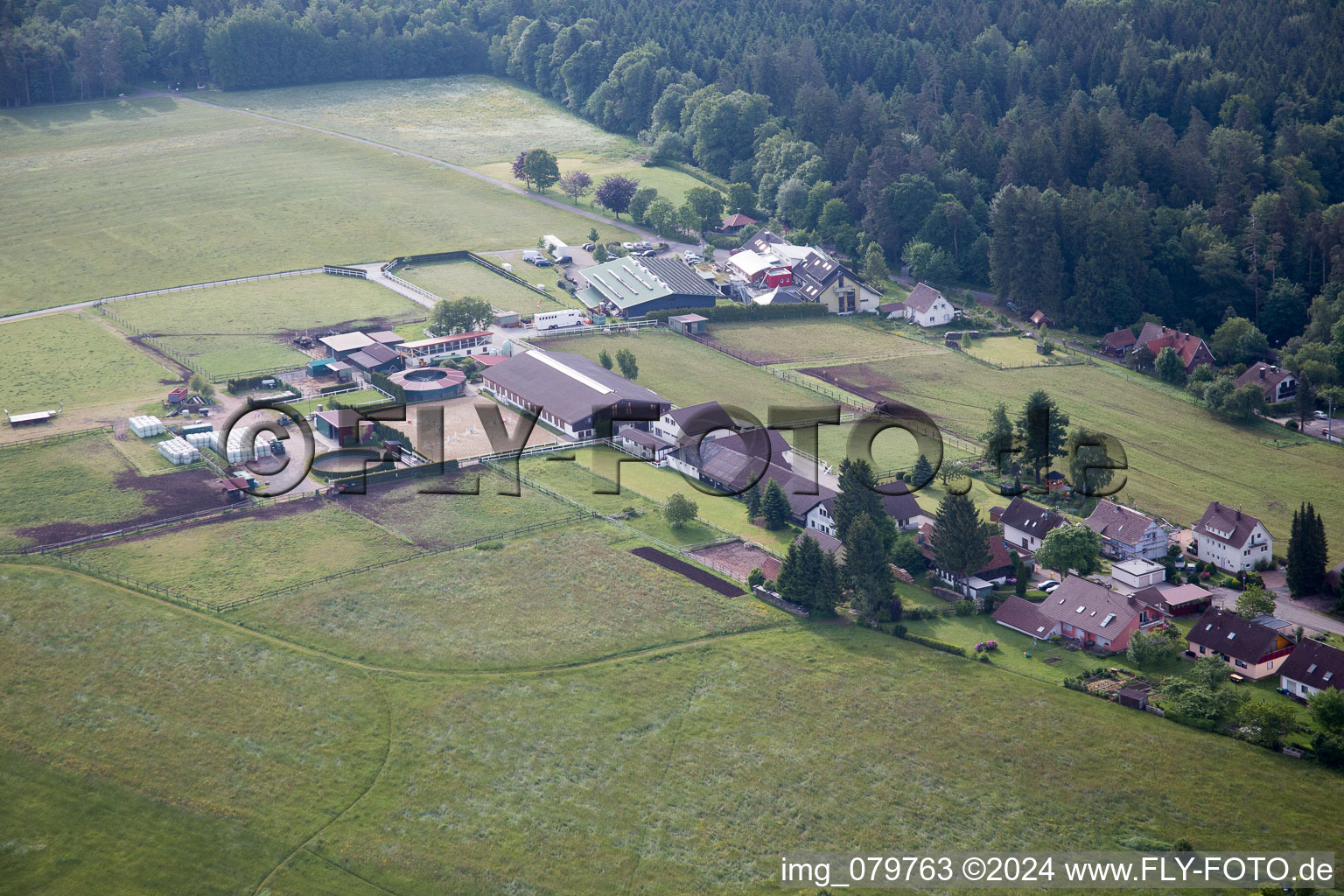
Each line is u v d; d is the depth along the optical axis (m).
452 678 104.62
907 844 86.06
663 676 104.94
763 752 95.31
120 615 112.81
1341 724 94.38
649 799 90.62
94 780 92.56
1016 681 104.44
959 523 119.25
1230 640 107.62
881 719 99.00
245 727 98.12
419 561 123.81
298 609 114.50
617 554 125.75
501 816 89.00
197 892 83.44
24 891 83.56
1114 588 119.69
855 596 113.62
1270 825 86.75
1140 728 97.62
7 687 102.69
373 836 87.50
